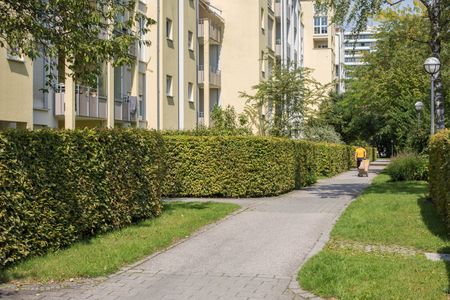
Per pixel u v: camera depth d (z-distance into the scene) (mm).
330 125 49781
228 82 41531
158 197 13211
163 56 30781
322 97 32969
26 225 8234
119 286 7160
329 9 19219
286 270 7965
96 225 10414
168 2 31562
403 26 24391
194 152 18500
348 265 7852
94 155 10266
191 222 12188
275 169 18906
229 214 13859
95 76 11469
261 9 42406
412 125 31453
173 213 13648
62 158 9234
